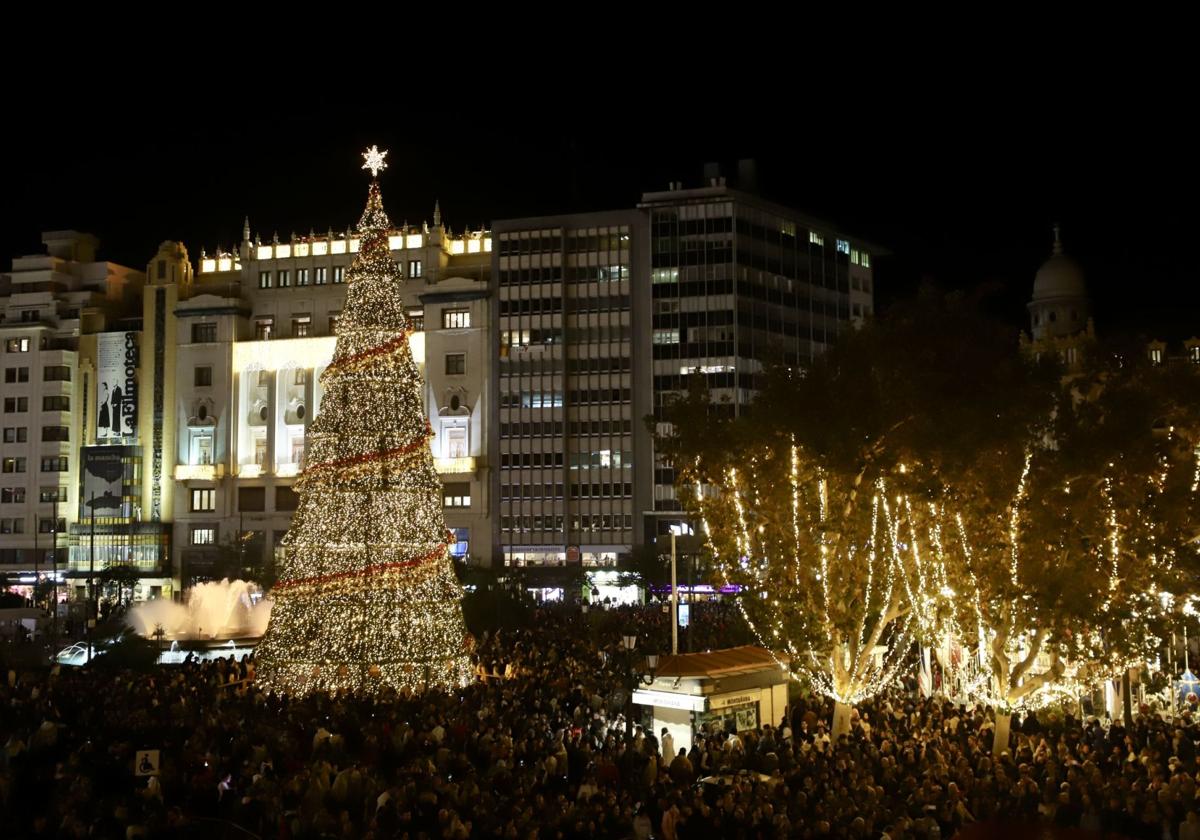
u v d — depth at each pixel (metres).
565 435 126.06
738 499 37.25
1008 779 24.78
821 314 133.75
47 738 28.98
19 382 139.75
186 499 136.25
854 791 23.31
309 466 46.81
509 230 130.25
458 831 20.53
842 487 35.16
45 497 137.38
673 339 125.25
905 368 34.16
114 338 140.12
